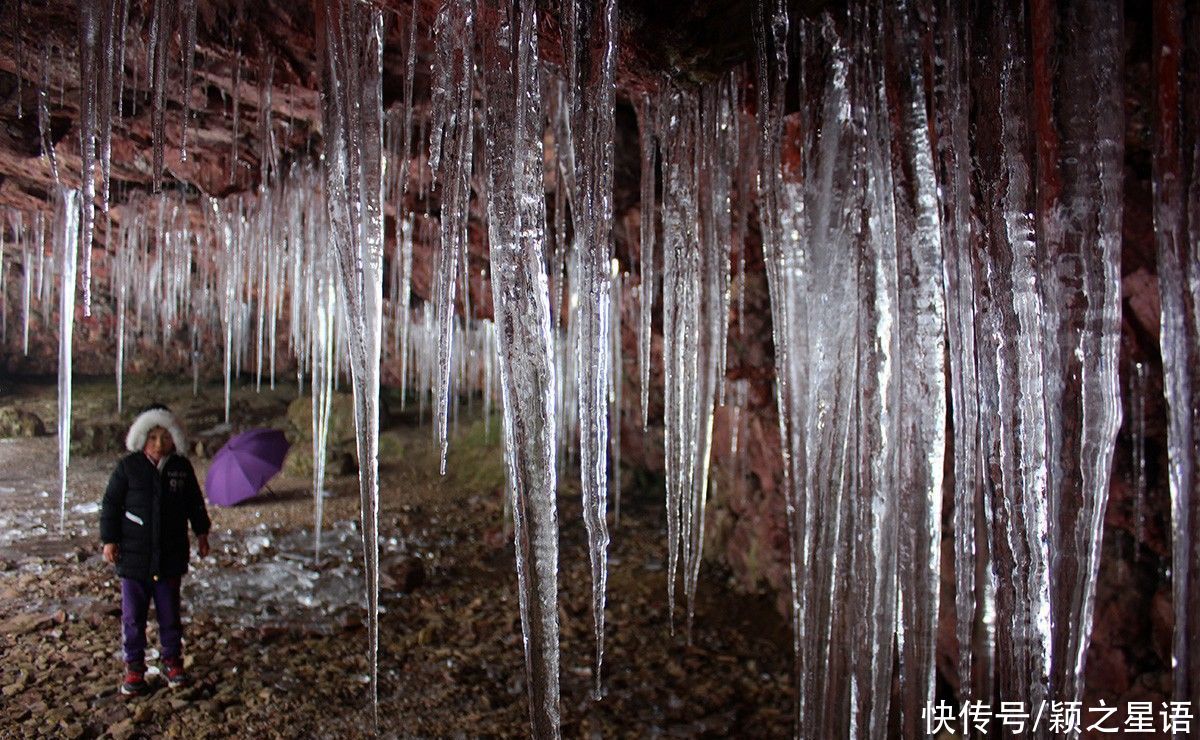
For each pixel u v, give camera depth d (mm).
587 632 5512
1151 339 2625
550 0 2123
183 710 4027
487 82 2059
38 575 5879
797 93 2424
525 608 2055
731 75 2492
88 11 1986
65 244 4754
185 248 6625
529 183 2074
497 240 2070
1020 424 1870
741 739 4160
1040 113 1725
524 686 4672
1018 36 1800
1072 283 1725
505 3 2035
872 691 2221
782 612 5766
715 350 2863
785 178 2705
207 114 3576
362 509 2166
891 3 1986
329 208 2191
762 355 4758
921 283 1985
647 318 3309
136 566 4051
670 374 3035
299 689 4395
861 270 2178
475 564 7062
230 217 5762
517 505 2090
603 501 2408
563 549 7488
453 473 10531
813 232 2354
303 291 6945
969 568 2078
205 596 5691
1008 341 1878
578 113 2172
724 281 2797
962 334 1940
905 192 1997
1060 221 1727
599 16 2156
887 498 2152
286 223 5039
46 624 4883
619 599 6184
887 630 2180
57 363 13578
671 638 5422
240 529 7660
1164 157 1605
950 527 3547
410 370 12352
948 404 3438
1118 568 2988
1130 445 2854
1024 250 1831
